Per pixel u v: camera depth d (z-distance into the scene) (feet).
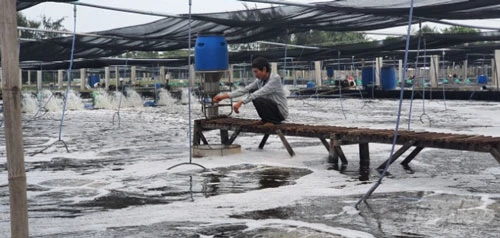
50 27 109.29
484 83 108.78
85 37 48.44
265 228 14.65
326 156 27.73
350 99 93.50
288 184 20.57
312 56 75.51
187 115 61.16
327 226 14.73
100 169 24.81
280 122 28.91
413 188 19.51
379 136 22.79
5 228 14.99
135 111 69.72
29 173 23.90
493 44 82.12
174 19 41.78
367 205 17.07
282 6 38.42
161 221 15.58
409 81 113.29
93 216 16.25
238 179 21.74
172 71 141.90
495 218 15.25
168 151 30.68
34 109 70.90
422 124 44.47
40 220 15.81
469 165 24.66
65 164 26.50
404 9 34.24
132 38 46.68
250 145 32.73
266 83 28.55
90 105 80.69
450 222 14.90
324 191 19.21
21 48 53.67
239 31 45.11
